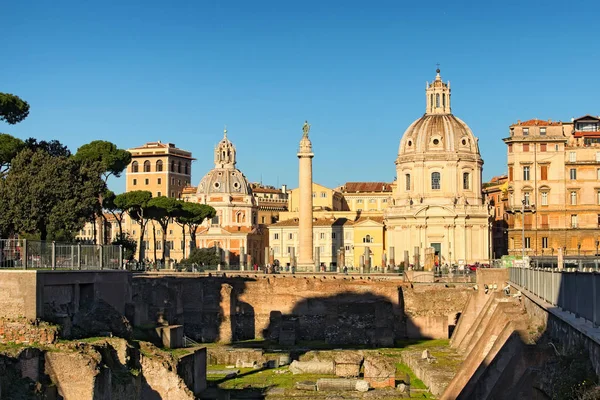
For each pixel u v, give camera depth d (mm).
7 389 51031
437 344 119312
